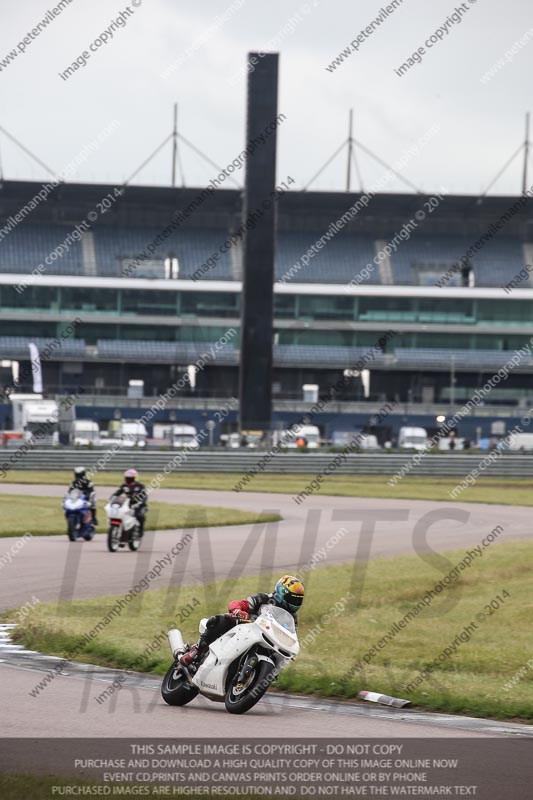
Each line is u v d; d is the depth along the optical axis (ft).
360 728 109.19
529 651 162.30
